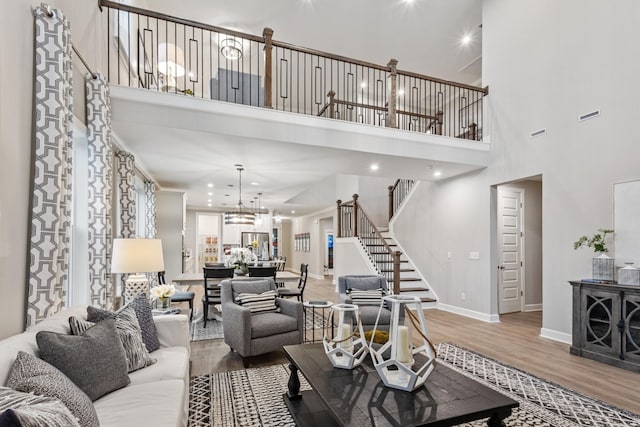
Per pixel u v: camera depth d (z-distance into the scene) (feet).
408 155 16.38
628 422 7.82
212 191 27.50
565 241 14.43
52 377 4.56
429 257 22.76
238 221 23.73
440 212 21.80
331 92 18.97
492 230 18.21
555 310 14.61
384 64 25.48
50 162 7.29
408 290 21.86
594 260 12.51
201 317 18.63
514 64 17.15
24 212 6.89
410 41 22.68
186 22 13.25
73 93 9.34
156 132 12.77
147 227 20.97
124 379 6.27
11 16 6.49
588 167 13.70
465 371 10.82
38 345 5.30
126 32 16.35
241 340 11.17
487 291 18.08
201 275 19.67
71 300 10.00
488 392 5.98
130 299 10.36
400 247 26.23
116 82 14.80
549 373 10.71
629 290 11.03
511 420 7.88
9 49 6.43
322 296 25.91
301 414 7.64
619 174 12.66
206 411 8.23
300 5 19.36
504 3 17.83
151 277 20.03
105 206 10.29
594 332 12.02
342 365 7.00
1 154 6.17
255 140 13.78
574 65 14.39
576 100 14.25
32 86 7.20
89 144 10.18
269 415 8.05
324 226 39.99
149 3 19.10
